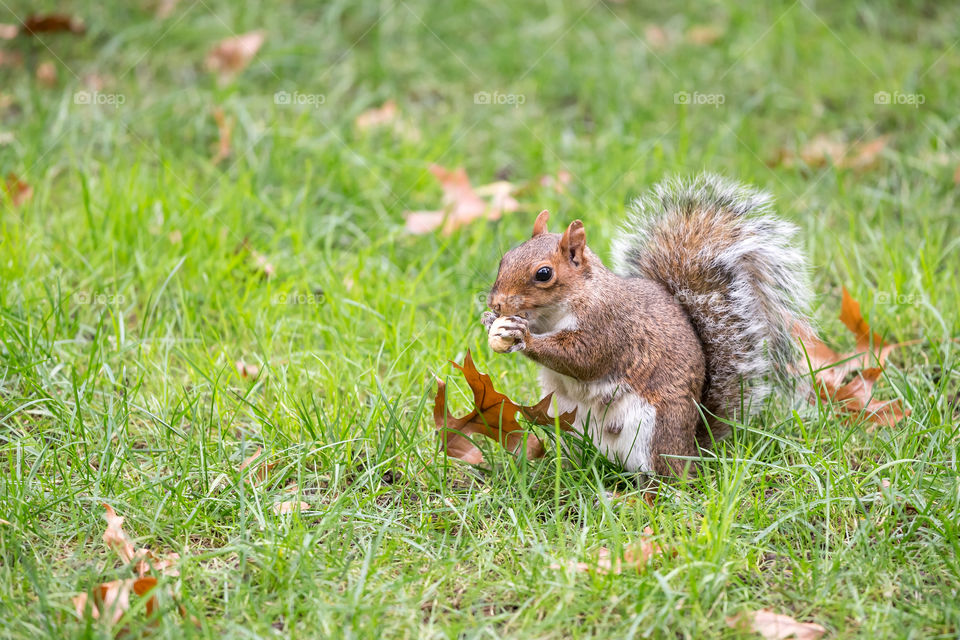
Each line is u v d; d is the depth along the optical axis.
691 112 12.27
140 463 6.88
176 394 7.54
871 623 5.34
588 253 6.81
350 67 12.78
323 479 6.75
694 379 6.82
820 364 7.90
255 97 12.14
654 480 6.68
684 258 7.18
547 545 5.89
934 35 13.62
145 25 13.03
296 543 5.89
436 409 6.73
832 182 10.91
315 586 5.52
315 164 11.01
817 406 7.46
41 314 8.51
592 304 6.62
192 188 10.45
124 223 9.48
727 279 7.12
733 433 7.14
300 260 9.26
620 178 10.67
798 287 7.41
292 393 7.38
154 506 6.28
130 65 12.56
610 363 6.69
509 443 6.74
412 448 6.79
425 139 11.51
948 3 14.28
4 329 7.74
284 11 13.75
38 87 12.09
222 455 6.78
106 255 9.22
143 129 11.48
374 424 7.00
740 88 12.70
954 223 10.22
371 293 8.85
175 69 12.66
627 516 6.34
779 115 12.38
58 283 8.23
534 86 12.77
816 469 6.59
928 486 6.41
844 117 12.16
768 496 6.62
